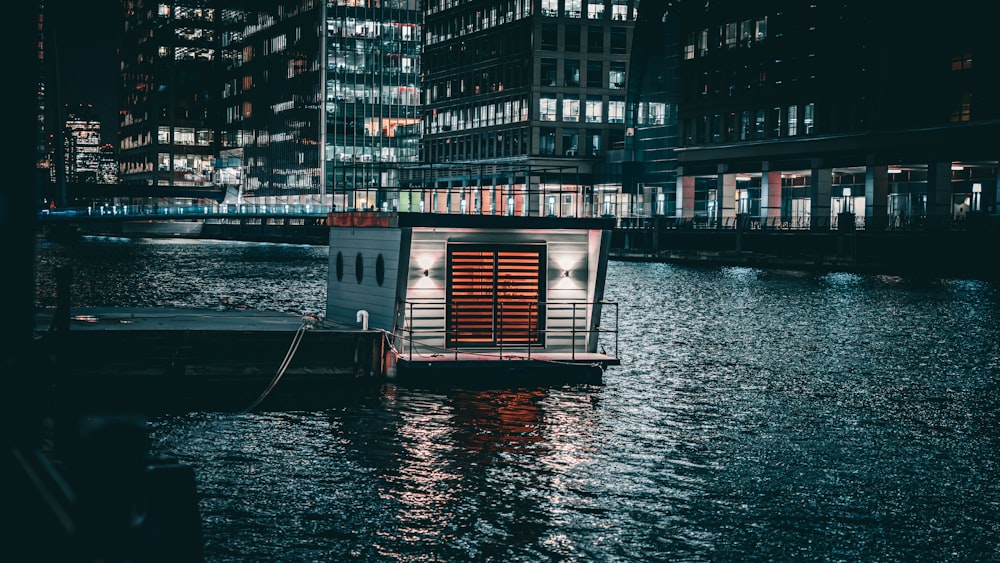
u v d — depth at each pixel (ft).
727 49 417.69
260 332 91.86
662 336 148.25
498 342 97.91
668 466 71.36
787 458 74.64
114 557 18.48
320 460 70.49
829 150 367.25
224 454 71.72
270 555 52.39
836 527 59.21
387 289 96.58
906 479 69.46
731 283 262.26
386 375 95.35
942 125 321.93
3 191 27.55
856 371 116.16
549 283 98.73
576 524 58.34
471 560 52.49
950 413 92.17
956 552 55.52
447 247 95.55
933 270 283.59
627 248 437.99
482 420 83.35
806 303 203.82
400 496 62.69
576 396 93.81
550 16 518.37
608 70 528.22
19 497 23.22
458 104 581.53
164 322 100.32
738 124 413.39
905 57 335.26
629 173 489.67
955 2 318.45
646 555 53.93
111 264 354.95
